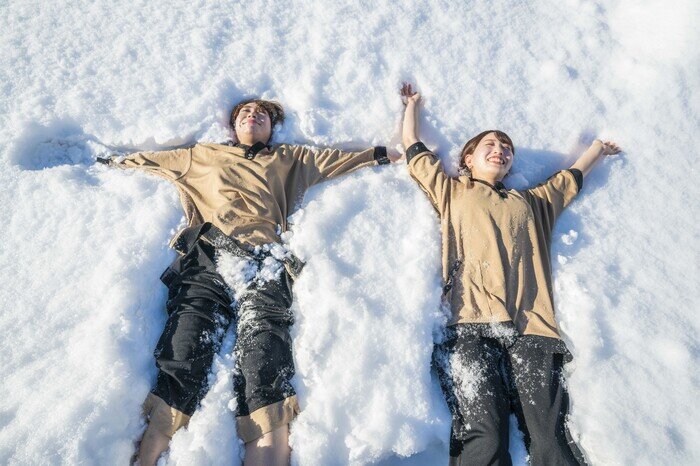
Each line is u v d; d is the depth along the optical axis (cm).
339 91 308
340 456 215
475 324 240
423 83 315
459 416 225
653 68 329
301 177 278
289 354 229
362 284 248
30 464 191
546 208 276
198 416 212
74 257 243
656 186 298
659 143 312
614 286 262
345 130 300
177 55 305
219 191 260
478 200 265
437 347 247
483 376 226
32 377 212
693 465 218
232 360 229
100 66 298
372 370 229
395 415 220
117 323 225
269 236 253
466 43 328
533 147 308
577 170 289
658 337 248
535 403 224
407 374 230
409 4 335
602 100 322
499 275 247
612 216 287
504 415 219
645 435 223
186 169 272
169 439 210
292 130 298
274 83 307
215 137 287
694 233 285
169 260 252
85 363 215
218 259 245
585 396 231
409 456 231
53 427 198
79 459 194
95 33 307
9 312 229
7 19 305
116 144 286
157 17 316
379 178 283
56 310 230
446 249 260
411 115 301
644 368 239
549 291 253
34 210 255
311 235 256
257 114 283
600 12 353
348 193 275
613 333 248
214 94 296
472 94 315
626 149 309
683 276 270
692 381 238
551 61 329
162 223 256
